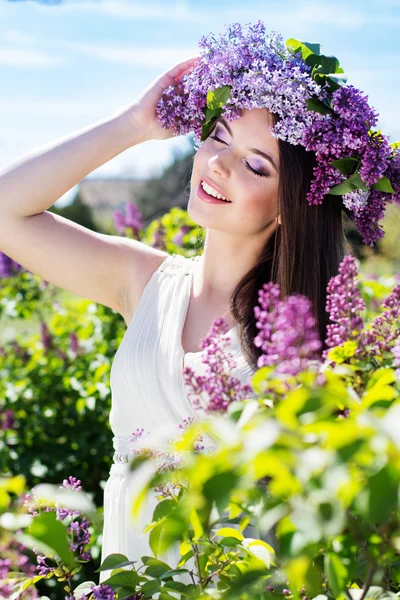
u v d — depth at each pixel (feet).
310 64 5.62
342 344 3.16
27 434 12.70
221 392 3.22
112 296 6.31
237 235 5.88
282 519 2.36
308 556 2.39
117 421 5.93
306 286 5.68
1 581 3.05
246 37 5.65
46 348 13.37
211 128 5.90
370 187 5.64
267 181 5.63
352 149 5.45
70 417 12.70
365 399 2.33
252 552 3.18
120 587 3.63
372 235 5.82
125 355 5.81
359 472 2.02
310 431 2.02
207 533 2.83
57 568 3.85
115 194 43.39
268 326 2.90
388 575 3.06
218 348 3.34
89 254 6.07
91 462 12.62
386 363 3.24
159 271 6.18
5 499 2.41
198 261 6.29
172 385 5.51
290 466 2.05
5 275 14.69
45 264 6.02
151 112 6.19
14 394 13.01
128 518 5.47
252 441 1.96
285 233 5.66
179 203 40.96
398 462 1.88
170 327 5.78
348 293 3.32
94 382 12.44
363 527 2.63
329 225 5.80
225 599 2.79
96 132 6.07
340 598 2.82
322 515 2.04
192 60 6.31
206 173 5.70
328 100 5.45
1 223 5.88
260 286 5.74
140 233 14.12
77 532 3.85
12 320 15.17
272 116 5.52
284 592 2.99
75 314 14.92
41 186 5.85
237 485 2.07
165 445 2.57
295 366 2.59
